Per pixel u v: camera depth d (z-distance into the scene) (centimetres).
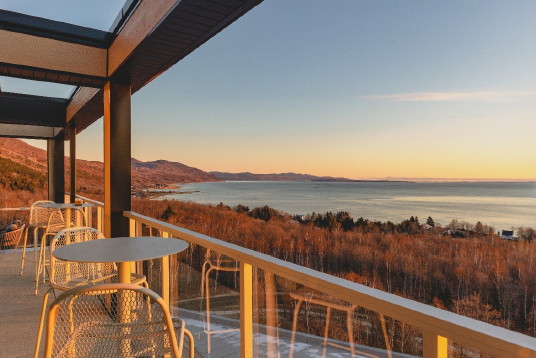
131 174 371
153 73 350
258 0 216
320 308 189
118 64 333
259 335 226
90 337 143
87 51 364
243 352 163
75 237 327
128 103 372
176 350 136
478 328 72
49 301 346
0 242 582
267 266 141
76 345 152
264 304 220
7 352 251
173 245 218
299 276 124
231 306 265
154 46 288
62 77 365
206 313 270
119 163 365
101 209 485
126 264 216
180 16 236
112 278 255
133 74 353
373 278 866
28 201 1042
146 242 228
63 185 763
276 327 215
